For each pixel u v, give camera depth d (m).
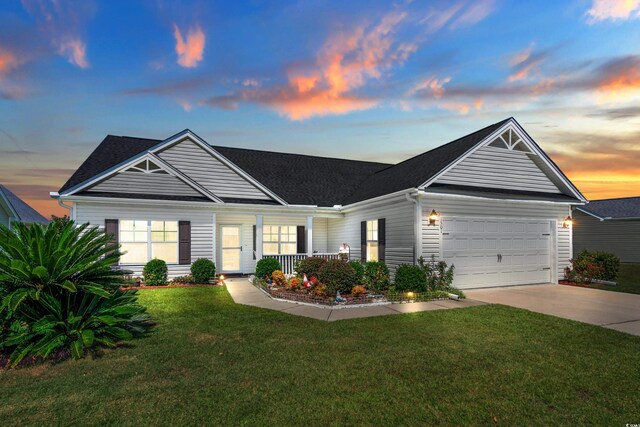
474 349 5.44
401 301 9.41
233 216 15.83
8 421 3.32
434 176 11.47
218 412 3.49
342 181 18.81
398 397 3.83
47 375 4.46
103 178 12.59
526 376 4.42
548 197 13.31
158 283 12.22
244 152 19.62
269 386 4.09
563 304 9.14
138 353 5.27
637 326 6.89
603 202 28.97
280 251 16.48
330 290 9.77
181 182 13.63
